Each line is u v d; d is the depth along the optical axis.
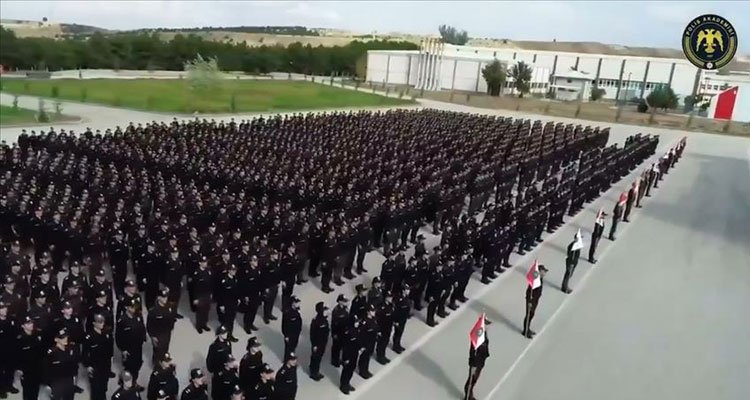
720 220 31.70
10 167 24.72
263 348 15.01
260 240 17.22
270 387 11.15
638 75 115.62
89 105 55.28
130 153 27.14
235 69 113.25
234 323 16.23
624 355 15.94
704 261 24.59
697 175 44.84
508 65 108.50
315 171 27.34
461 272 18.14
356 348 13.04
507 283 20.75
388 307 14.56
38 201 19.33
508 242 21.89
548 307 18.95
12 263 15.38
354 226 19.62
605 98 119.25
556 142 44.03
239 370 11.91
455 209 26.00
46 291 14.12
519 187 32.69
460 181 28.55
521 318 17.91
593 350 16.14
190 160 26.44
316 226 19.55
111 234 17.38
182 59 107.31
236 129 37.84
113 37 106.69
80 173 23.48
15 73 85.50
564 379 14.47
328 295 18.45
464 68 110.88
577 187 30.97
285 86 90.12
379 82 115.75
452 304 18.34
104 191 21.56
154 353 13.48
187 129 35.41
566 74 119.44
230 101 64.50
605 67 119.50
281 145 32.88
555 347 16.19
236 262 15.91
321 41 199.62
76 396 12.40
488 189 29.50
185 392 10.62
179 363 13.81
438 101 87.69
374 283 15.48
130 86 74.75
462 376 14.34
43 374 12.34
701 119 88.50
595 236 23.42
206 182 24.83
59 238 17.56
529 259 23.52
